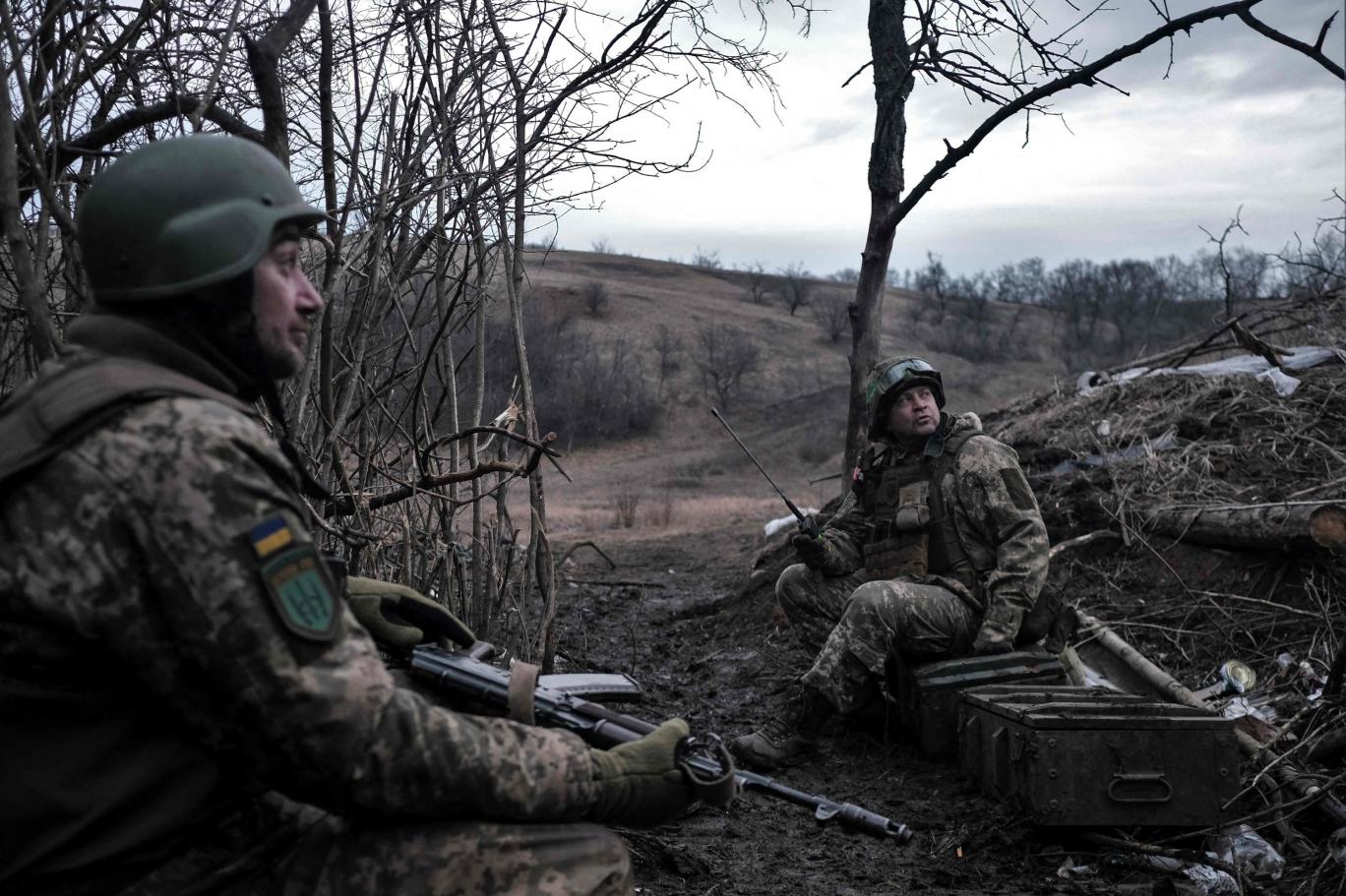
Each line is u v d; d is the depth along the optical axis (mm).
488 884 1595
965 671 4066
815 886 3145
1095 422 6410
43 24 2422
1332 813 3324
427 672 1919
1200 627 4797
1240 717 3867
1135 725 3320
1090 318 89375
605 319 75812
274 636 1422
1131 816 3291
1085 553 5473
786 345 78812
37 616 1405
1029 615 4211
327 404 3141
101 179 1608
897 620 4121
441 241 3428
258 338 1647
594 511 22797
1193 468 5688
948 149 5691
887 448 4551
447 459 3793
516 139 3395
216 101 3002
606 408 59250
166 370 1545
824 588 4641
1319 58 4340
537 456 3307
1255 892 3043
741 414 63719
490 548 3668
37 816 1429
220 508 1423
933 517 4312
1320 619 4492
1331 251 7395
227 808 1556
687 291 97938
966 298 108000
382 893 1565
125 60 2771
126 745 1479
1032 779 3334
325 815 1645
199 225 1571
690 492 41094
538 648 3670
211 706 1464
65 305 2809
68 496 1411
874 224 6336
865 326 6402
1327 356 6484
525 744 1615
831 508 7301
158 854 1497
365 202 3117
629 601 7711
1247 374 6344
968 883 3186
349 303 3459
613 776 1690
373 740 1468
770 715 4891
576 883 1629
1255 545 4898
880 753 4340
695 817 3693
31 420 1465
